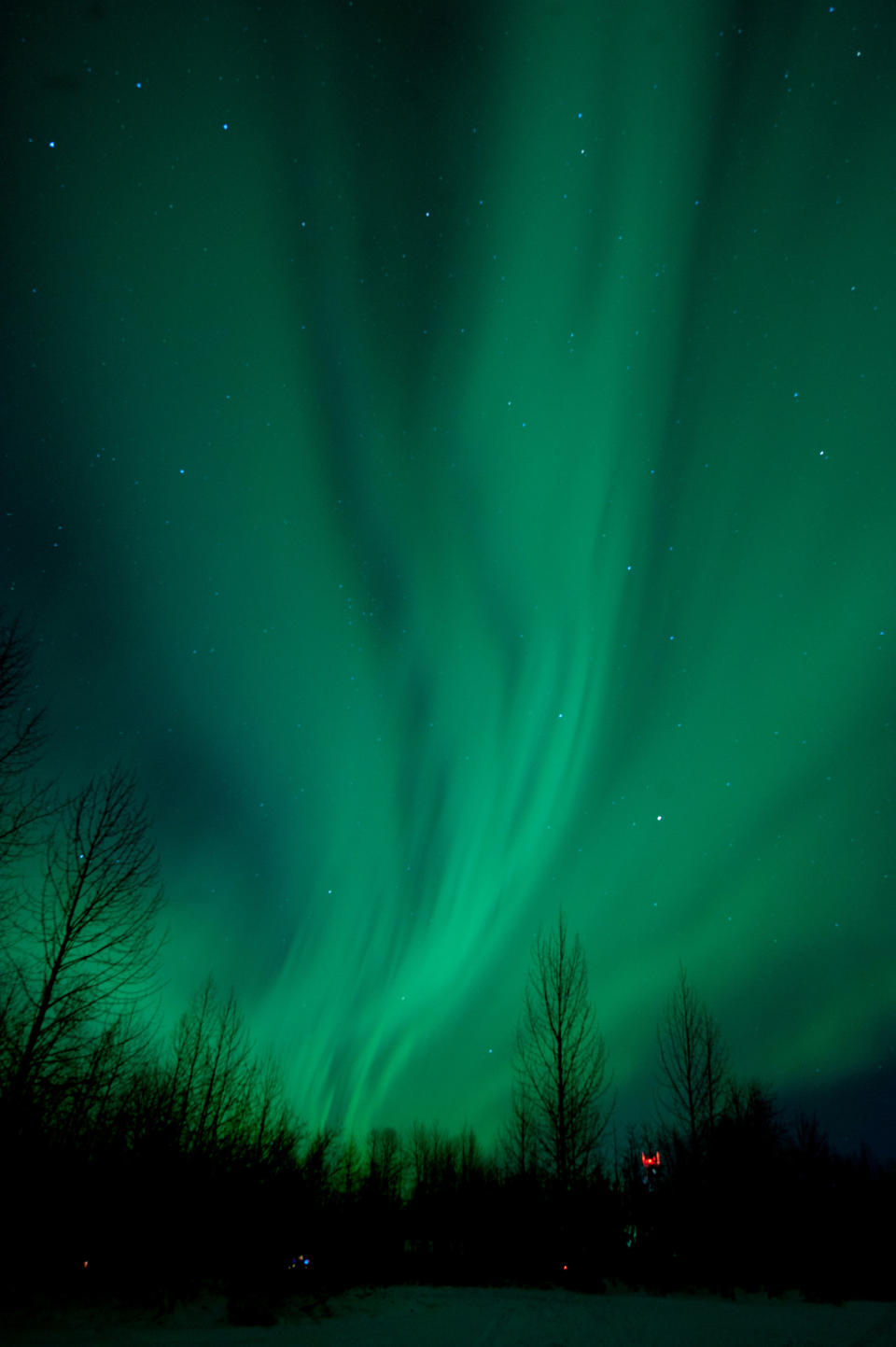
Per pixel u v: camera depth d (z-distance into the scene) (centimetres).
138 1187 1557
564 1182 2931
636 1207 3027
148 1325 1352
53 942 1305
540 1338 1509
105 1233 1487
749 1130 3119
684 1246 2934
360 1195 2705
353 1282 2366
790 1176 3212
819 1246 2984
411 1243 3362
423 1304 2103
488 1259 2998
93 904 1340
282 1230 1906
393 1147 3444
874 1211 3200
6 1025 1270
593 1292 2680
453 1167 3719
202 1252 1733
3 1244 1322
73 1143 1411
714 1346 1460
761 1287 2834
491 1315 1881
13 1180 1281
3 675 1290
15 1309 1317
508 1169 3200
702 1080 3198
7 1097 1237
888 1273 2970
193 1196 1706
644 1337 1563
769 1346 1479
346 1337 1401
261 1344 1230
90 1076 1330
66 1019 1288
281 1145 1977
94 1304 1429
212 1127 1822
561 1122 2989
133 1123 1609
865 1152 3600
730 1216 2952
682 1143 3133
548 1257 2869
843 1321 1936
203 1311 1541
